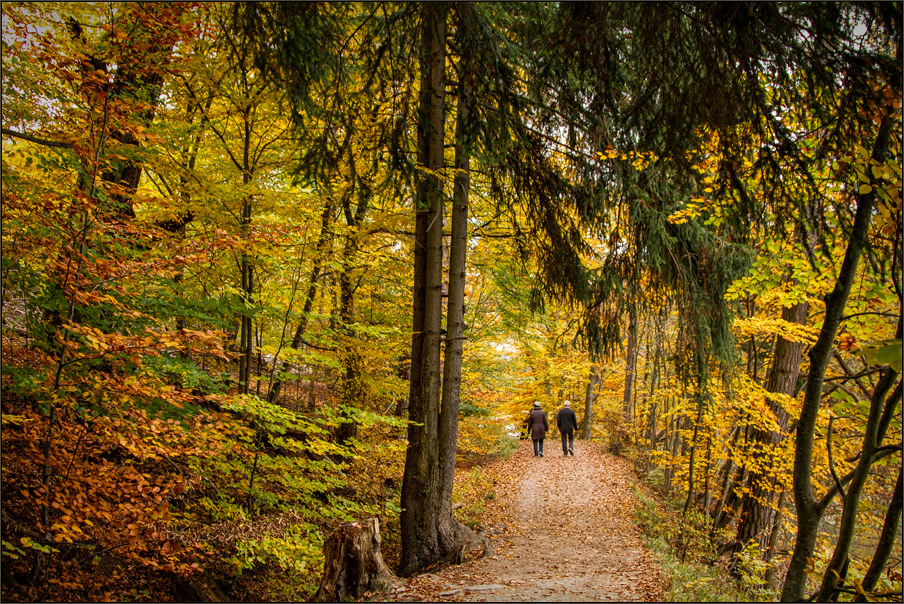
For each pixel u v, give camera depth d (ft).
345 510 25.38
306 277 29.63
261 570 20.84
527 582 19.21
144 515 13.15
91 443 13.97
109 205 15.34
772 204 14.42
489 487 39.32
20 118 15.33
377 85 19.44
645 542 25.09
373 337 32.42
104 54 15.05
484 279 37.42
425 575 21.15
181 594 17.52
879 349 6.13
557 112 21.36
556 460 49.62
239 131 27.17
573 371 59.41
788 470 26.35
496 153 21.06
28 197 13.19
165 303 19.29
